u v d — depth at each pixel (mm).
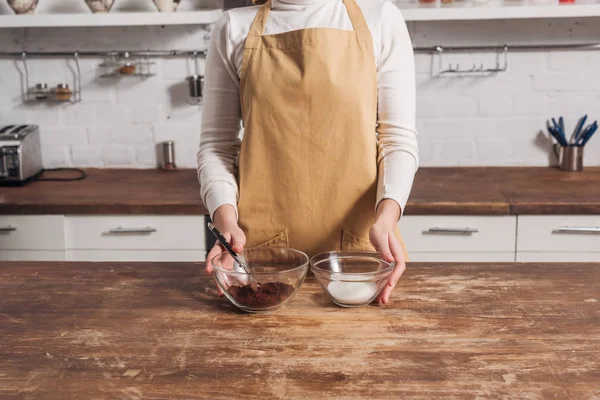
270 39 1697
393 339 1228
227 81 1762
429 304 1383
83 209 2793
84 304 1415
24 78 3400
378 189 1631
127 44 3363
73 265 1666
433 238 2730
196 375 1109
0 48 3377
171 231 2816
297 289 1384
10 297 1459
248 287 1339
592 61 3223
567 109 3273
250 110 1711
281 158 1715
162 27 3336
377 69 1718
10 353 1199
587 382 1073
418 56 3270
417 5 3086
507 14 2861
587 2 3039
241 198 1752
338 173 1715
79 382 1097
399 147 1665
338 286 1358
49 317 1350
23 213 2812
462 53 3252
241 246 1460
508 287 1470
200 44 3350
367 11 1712
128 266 1655
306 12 1711
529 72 3250
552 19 3197
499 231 2703
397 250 1386
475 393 1045
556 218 2678
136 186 3074
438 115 3316
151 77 3379
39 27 3354
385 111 1708
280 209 1752
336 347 1198
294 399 1034
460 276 1544
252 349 1195
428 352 1177
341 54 1672
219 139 1776
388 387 1064
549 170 3244
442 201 2693
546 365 1127
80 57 3371
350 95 1670
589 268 1590
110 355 1185
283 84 1680
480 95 3283
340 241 1771
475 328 1268
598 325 1275
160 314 1356
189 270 1619
